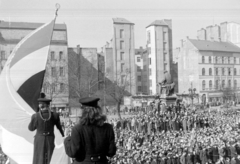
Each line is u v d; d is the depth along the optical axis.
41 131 7.47
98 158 4.86
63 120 32.91
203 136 25.52
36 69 10.54
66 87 48.44
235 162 19.62
